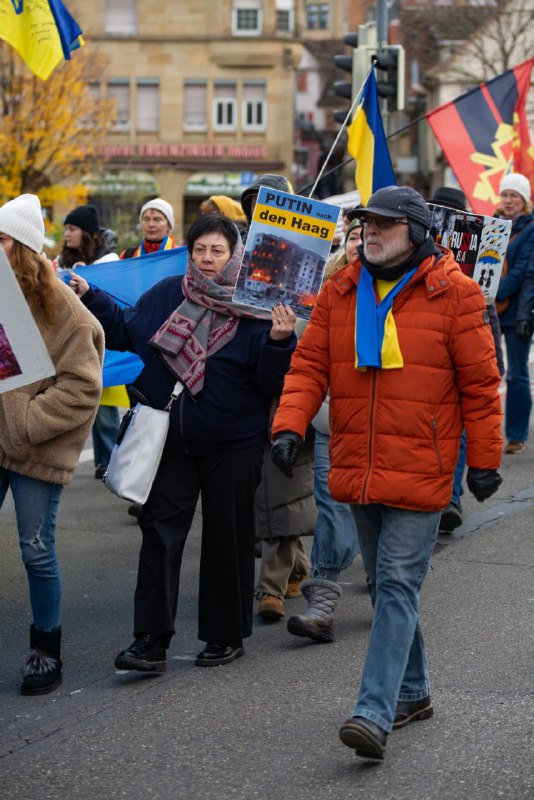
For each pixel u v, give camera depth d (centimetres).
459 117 1098
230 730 465
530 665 537
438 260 440
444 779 416
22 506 498
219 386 527
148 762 435
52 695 509
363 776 420
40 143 3234
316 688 511
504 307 1058
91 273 803
